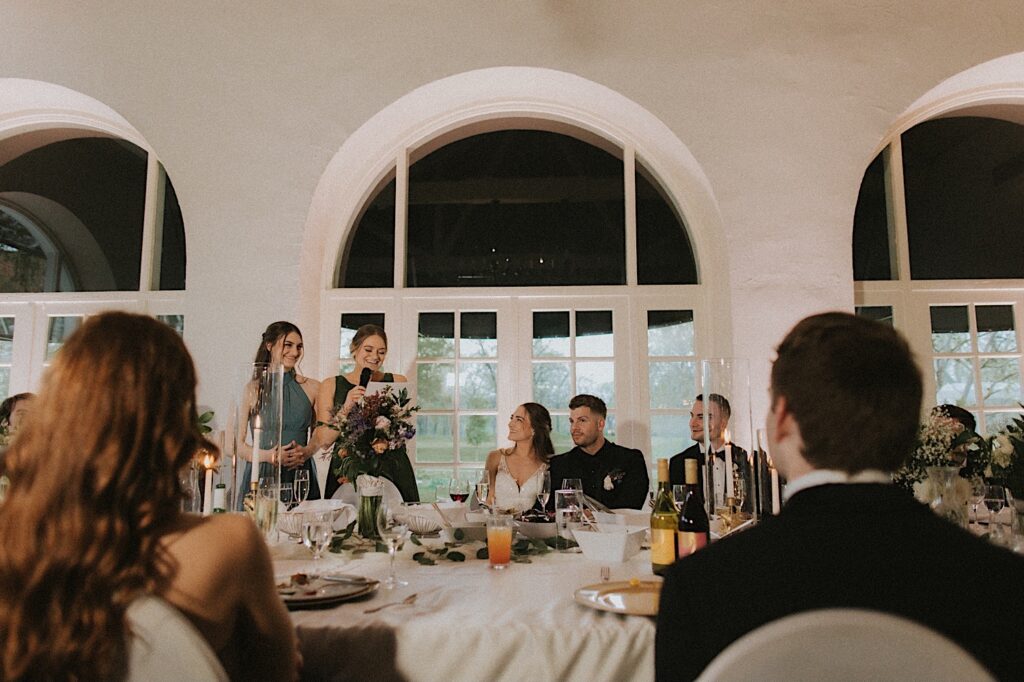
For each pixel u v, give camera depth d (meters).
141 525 0.91
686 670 0.81
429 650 1.21
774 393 0.93
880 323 0.91
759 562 0.81
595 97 4.16
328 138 4.00
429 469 4.18
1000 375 4.14
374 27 4.06
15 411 2.58
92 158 4.61
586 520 1.99
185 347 1.05
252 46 4.07
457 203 4.48
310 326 4.11
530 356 4.24
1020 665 0.71
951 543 0.77
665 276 4.32
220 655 0.97
